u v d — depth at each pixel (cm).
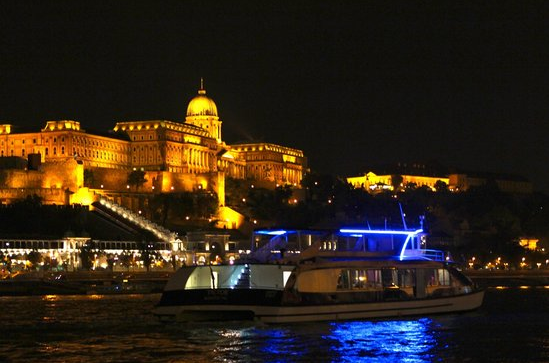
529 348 10425
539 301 17412
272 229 12144
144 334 11331
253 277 11650
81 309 15100
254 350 10125
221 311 11481
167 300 11781
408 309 12388
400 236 12825
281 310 11250
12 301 17275
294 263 11481
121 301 17250
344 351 10100
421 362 9612
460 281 13125
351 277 11925
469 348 10400
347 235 12238
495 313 14088
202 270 11850
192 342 10650
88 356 9900
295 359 9681
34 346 10550
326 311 11606
